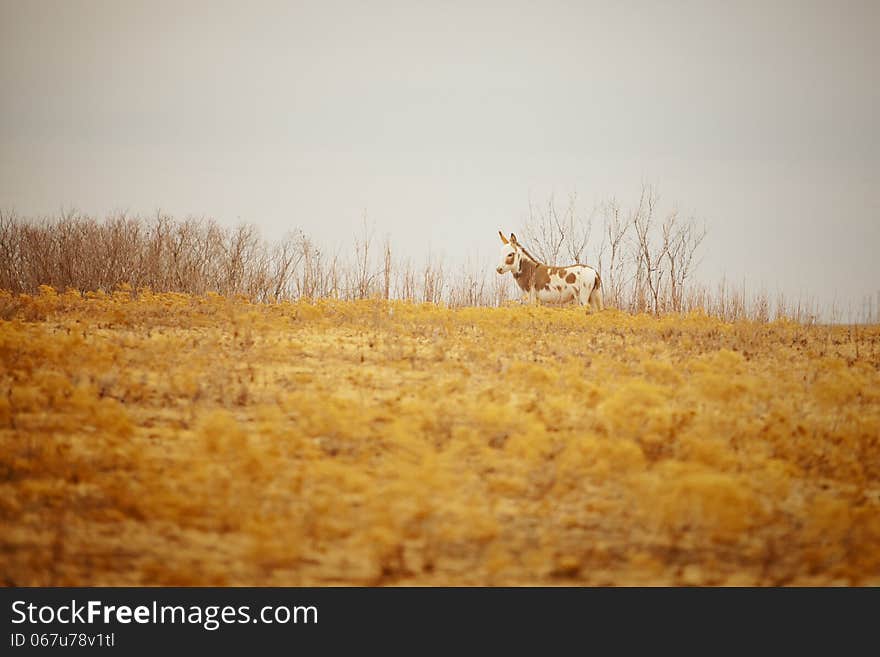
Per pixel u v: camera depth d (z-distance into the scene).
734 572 24.67
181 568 23.67
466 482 29.64
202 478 28.56
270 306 74.06
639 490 28.47
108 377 40.59
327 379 44.03
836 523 27.20
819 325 76.75
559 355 53.12
